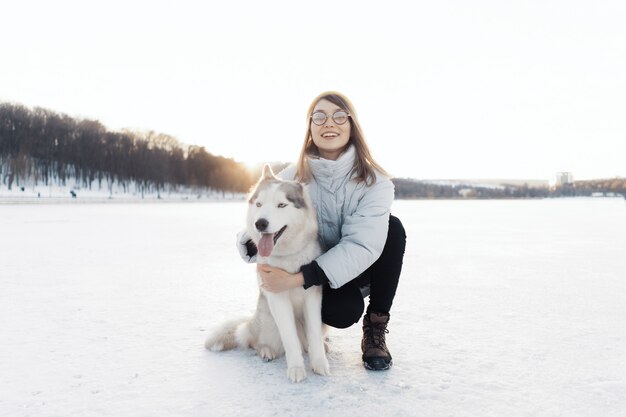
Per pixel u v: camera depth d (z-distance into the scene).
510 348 3.28
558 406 2.35
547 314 4.28
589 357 3.09
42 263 7.72
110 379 2.74
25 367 2.94
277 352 3.16
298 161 3.43
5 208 33.81
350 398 2.46
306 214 2.95
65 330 3.77
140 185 78.75
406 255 8.92
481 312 4.36
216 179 96.38
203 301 4.91
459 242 11.47
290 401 2.43
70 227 15.88
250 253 3.38
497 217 25.61
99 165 74.00
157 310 4.49
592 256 8.70
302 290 2.90
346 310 2.99
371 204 2.97
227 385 2.65
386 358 2.88
